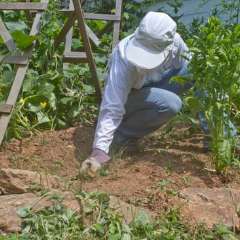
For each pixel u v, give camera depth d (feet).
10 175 15.24
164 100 16.96
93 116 19.58
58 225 13.89
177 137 18.66
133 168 16.14
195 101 15.93
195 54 15.72
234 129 16.52
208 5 27.22
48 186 15.11
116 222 13.88
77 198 14.40
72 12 18.39
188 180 15.57
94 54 20.63
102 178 15.62
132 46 16.07
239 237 14.40
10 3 17.79
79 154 17.03
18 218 14.03
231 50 15.55
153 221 14.12
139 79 16.44
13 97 16.83
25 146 17.30
